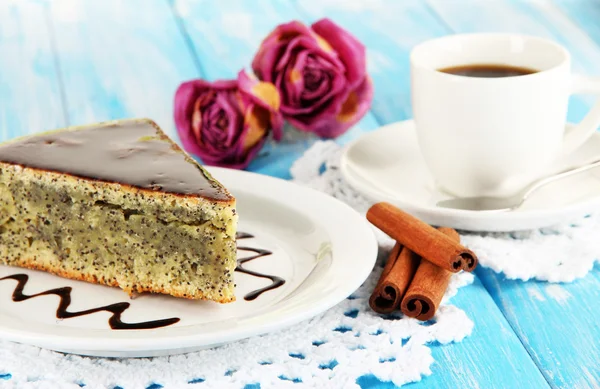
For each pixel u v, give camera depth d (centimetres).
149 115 101
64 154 79
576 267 78
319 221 79
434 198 83
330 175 89
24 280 78
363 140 88
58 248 78
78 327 73
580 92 82
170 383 70
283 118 95
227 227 74
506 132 81
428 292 73
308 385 69
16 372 70
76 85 108
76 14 125
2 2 129
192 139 92
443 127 82
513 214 78
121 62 113
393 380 70
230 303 75
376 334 73
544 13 120
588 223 82
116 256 77
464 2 125
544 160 83
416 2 126
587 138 83
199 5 127
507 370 71
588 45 111
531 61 85
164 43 117
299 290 74
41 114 102
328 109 95
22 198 78
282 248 79
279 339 72
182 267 75
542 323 74
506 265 77
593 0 123
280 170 92
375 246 76
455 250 75
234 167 92
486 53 86
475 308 75
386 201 81
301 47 95
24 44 117
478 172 83
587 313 75
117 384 70
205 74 109
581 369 71
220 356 71
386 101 103
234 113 91
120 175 77
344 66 95
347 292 72
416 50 85
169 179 76
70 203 77
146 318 74
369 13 124
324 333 73
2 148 80
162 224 75
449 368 71
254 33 119
